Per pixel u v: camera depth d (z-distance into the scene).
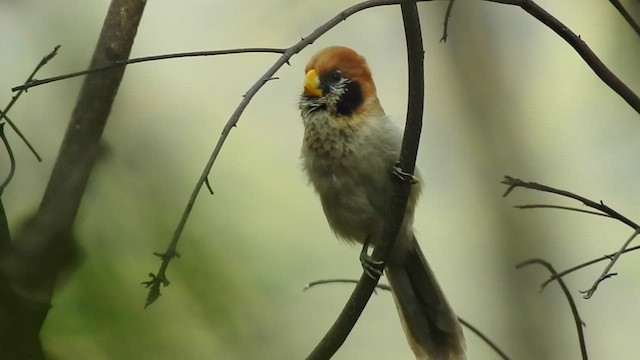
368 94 8.57
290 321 6.69
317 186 8.66
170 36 10.96
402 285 8.84
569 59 14.47
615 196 13.84
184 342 4.09
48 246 4.11
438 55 14.57
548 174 14.15
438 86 14.56
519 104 14.51
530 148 14.33
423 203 14.03
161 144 4.74
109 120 5.24
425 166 14.19
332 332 7.02
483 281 13.72
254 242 4.83
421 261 8.80
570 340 13.30
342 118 8.44
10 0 5.62
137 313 4.03
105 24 5.92
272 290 5.40
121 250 4.14
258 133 10.92
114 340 4.00
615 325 13.24
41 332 3.97
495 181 14.14
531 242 13.79
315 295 9.57
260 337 4.54
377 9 13.47
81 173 4.46
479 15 14.53
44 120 5.40
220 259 4.30
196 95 10.06
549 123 14.42
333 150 8.43
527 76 14.59
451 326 8.67
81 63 5.64
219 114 10.53
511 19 14.59
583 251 13.73
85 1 5.96
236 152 9.29
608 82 5.65
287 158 10.57
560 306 13.50
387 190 8.36
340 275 10.18
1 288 3.93
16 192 4.76
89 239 4.14
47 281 4.03
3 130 4.92
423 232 13.93
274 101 11.31
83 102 5.40
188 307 4.12
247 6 11.12
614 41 11.49
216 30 11.09
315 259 9.91
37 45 5.62
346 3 12.41
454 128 14.41
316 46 13.06
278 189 9.41
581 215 13.91
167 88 7.80
